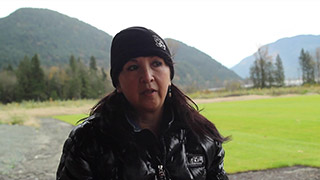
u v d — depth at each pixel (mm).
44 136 13180
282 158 6406
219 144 1561
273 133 9758
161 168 1343
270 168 5730
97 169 1324
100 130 1336
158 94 1352
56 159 8156
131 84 1336
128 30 1355
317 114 14250
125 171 1303
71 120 20719
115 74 1393
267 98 31766
